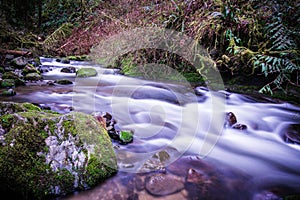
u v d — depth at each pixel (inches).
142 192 56.2
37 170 51.7
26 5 348.8
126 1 249.8
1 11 320.2
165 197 55.5
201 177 63.8
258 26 140.8
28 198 50.2
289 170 70.1
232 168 69.7
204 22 150.3
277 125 100.0
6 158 50.5
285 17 138.0
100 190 55.1
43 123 57.0
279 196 57.4
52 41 292.8
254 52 135.3
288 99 124.3
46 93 139.3
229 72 150.6
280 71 124.4
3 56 219.1
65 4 377.1
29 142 53.6
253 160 75.2
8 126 55.4
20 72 185.5
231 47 140.9
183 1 177.3
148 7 216.8
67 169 54.0
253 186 61.9
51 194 51.4
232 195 58.1
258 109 115.5
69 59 258.1
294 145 83.9
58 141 56.1
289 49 124.5
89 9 319.9
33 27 374.9
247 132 93.6
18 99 124.3
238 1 157.6
